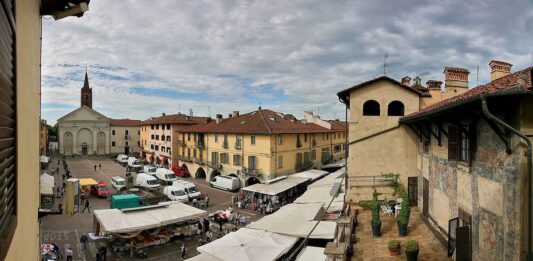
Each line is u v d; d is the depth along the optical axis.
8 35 3.36
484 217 10.70
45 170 67.31
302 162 51.78
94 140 95.62
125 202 31.64
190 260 17.39
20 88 4.25
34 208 6.14
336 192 22.88
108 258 24.56
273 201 36.84
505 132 9.19
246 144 48.69
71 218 34.47
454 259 12.73
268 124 47.75
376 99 22.64
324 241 22.83
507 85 9.03
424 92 24.31
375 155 22.53
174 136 70.31
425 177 18.94
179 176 60.38
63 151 93.25
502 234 9.50
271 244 18.83
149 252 25.86
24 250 4.63
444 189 15.17
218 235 29.38
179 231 28.98
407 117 19.06
